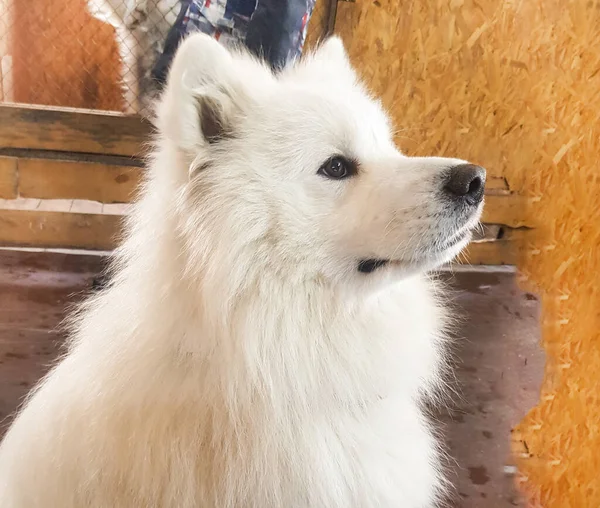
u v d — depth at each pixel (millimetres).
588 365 2193
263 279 976
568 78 2068
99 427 999
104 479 999
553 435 2180
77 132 1732
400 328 1099
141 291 1023
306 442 992
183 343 987
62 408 1069
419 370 1144
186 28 1506
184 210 967
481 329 2074
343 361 1036
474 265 2096
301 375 1001
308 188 1012
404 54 2004
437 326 1243
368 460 1028
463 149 2104
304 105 1028
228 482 973
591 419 2211
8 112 1680
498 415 2113
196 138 959
